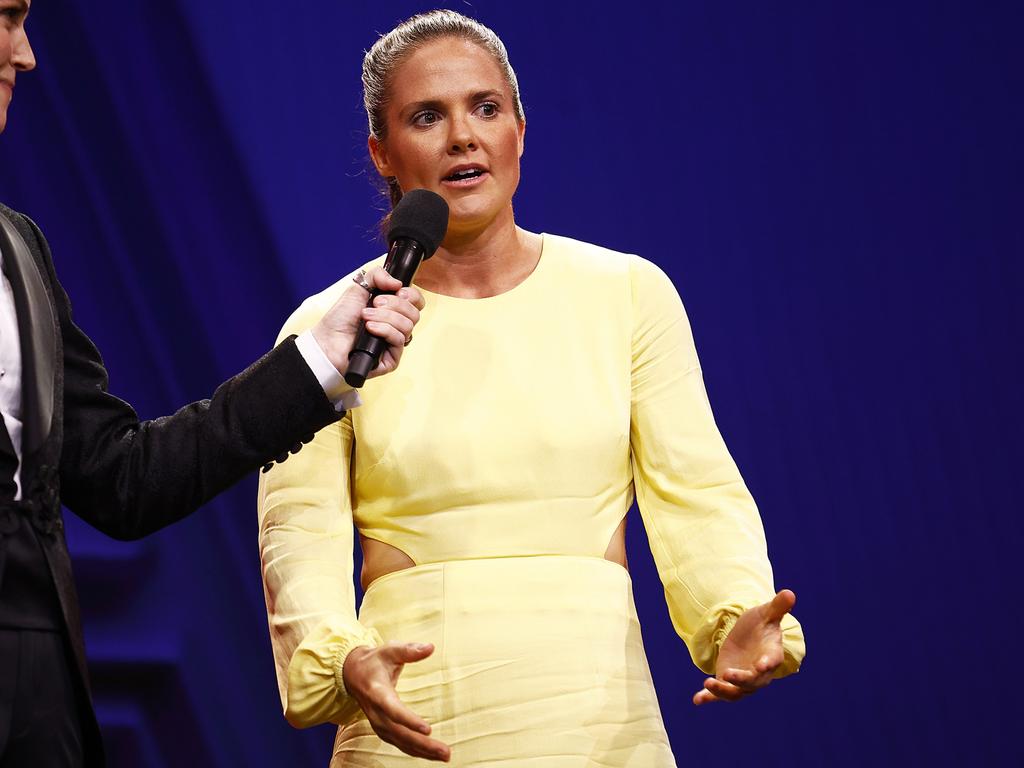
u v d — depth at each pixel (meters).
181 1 11.69
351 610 7.12
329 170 11.76
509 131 7.55
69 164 11.55
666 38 12.05
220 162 11.69
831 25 12.05
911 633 11.70
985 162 11.95
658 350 7.63
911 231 11.91
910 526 11.76
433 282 7.66
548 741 6.76
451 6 11.94
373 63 7.85
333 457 7.42
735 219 11.93
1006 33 12.03
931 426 11.79
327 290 7.86
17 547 5.52
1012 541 11.73
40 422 5.75
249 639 11.47
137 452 6.24
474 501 7.13
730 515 7.34
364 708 6.38
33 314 5.93
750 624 6.63
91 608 11.30
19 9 5.92
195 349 11.58
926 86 12.02
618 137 11.97
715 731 11.64
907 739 11.63
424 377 7.37
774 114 12.00
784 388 11.82
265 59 11.77
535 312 7.54
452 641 6.91
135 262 11.56
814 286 11.88
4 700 5.36
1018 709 11.65
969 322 11.85
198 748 11.28
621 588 7.22
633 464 7.68
